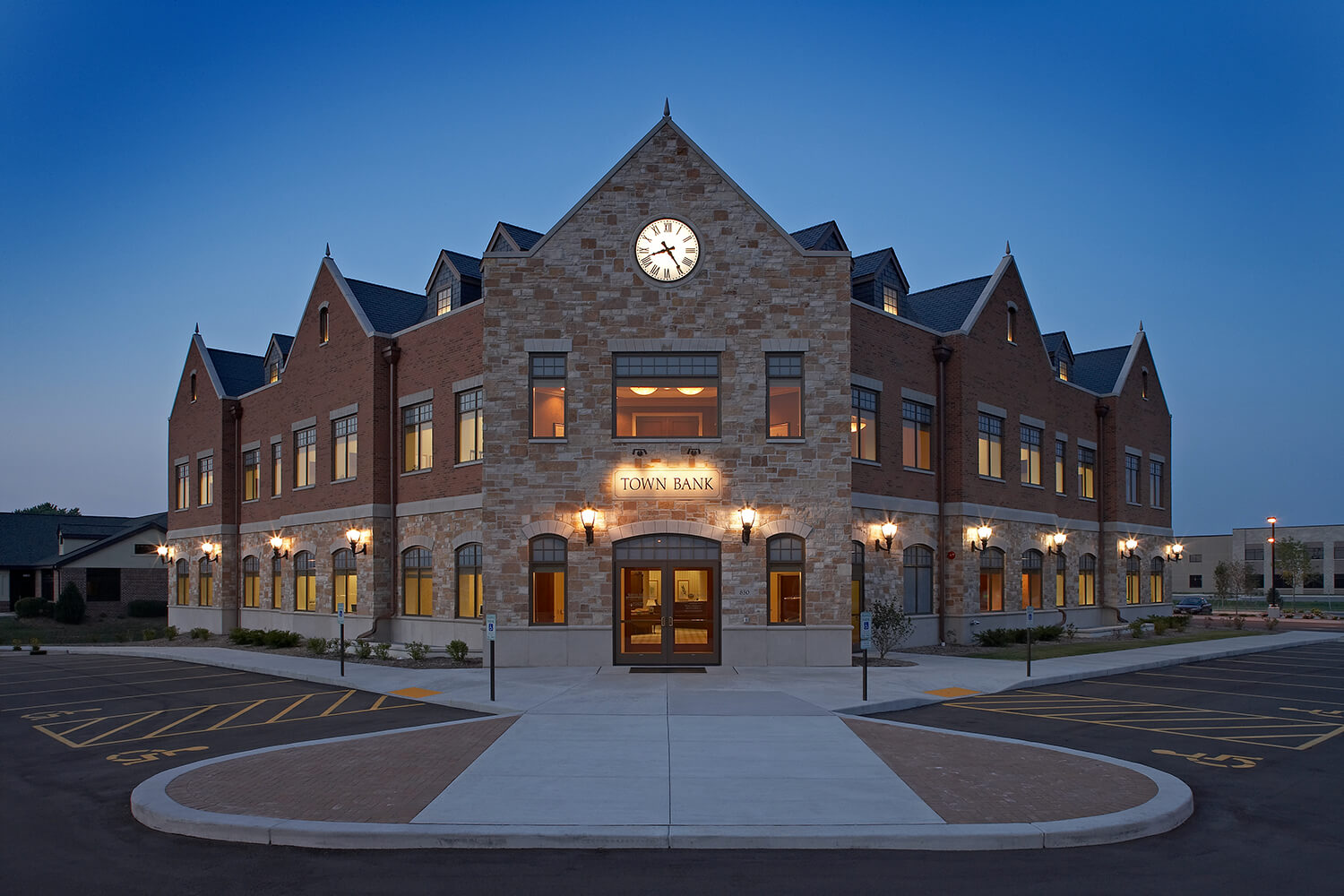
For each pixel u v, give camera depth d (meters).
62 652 31.89
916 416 28.97
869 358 26.97
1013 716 16.72
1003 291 32.00
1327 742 14.62
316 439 31.83
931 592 29.06
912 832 9.19
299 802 10.32
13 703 19.28
